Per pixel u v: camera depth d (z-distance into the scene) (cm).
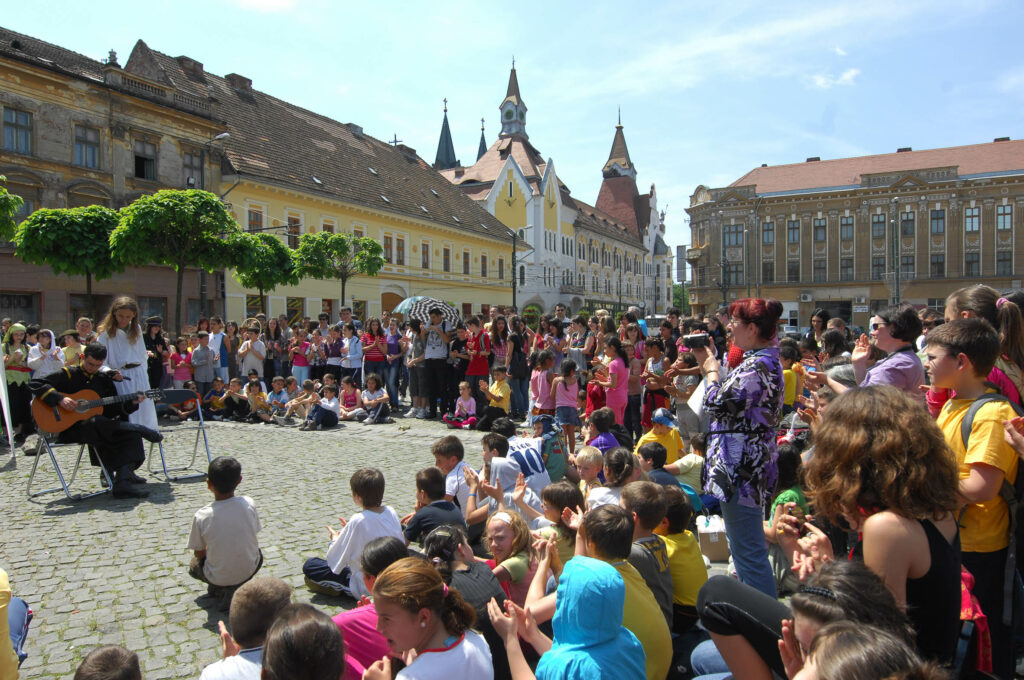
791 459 476
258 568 471
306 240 2891
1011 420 275
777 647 226
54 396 706
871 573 204
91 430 727
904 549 221
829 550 259
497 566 408
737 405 377
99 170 2522
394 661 303
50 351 1088
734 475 374
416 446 1053
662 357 988
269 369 1605
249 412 1334
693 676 355
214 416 1355
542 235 6475
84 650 404
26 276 2325
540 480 616
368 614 349
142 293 2672
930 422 231
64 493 754
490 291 5288
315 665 238
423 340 1359
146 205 1819
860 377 548
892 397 236
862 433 231
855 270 5888
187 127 2850
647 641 317
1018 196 5372
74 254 1761
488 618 344
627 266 8919
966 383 301
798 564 267
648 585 367
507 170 6234
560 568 405
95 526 636
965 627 238
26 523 644
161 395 798
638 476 521
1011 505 288
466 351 1314
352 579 461
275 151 3431
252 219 3108
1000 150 5734
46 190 2361
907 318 436
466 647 270
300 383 1512
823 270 6006
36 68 2311
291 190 3241
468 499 579
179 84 3131
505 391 1188
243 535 459
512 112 7000
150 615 452
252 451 1005
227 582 454
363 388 1447
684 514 417
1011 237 5409
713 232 6400
